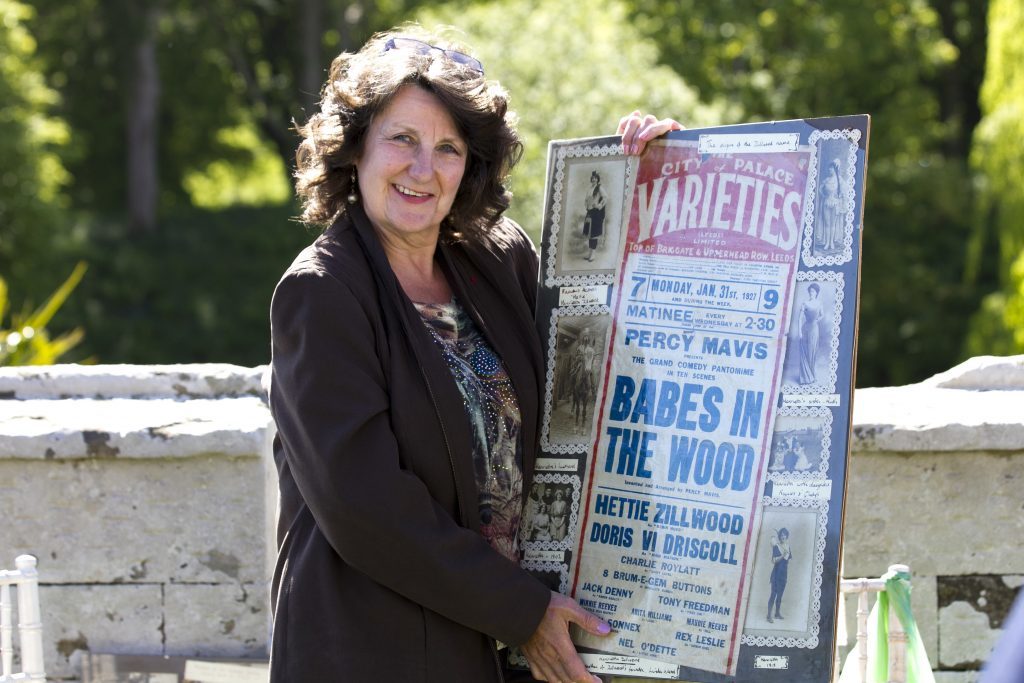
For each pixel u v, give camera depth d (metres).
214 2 27.06
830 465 2.53
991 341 14.88
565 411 2.70
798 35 21.02
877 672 3.29
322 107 2.64
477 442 2.55
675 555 2.60
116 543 4.04
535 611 2.47
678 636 2.58
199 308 24.12
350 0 25.75
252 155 31.66
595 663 2.61
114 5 26.14
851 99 22.39
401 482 2.37
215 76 28.48
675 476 2.61
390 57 2.55
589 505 2.66
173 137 30.30
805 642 2.51
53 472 4.01
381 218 2.55
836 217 2.58
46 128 20.06
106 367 4.54
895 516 3.98
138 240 26.02
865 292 21.11
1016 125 14.51
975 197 20.67
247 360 23.72
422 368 2.46
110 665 4.03
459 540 2.42
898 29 21.81
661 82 13.16
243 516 4.03
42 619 4.05
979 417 3.93
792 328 2.58
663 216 2.70
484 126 2.59
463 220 2.66
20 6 20.95
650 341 2.67
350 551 2.38
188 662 4.01
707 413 2.61
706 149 2.68
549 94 12.52
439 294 2.66
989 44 15.05
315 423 2.37
